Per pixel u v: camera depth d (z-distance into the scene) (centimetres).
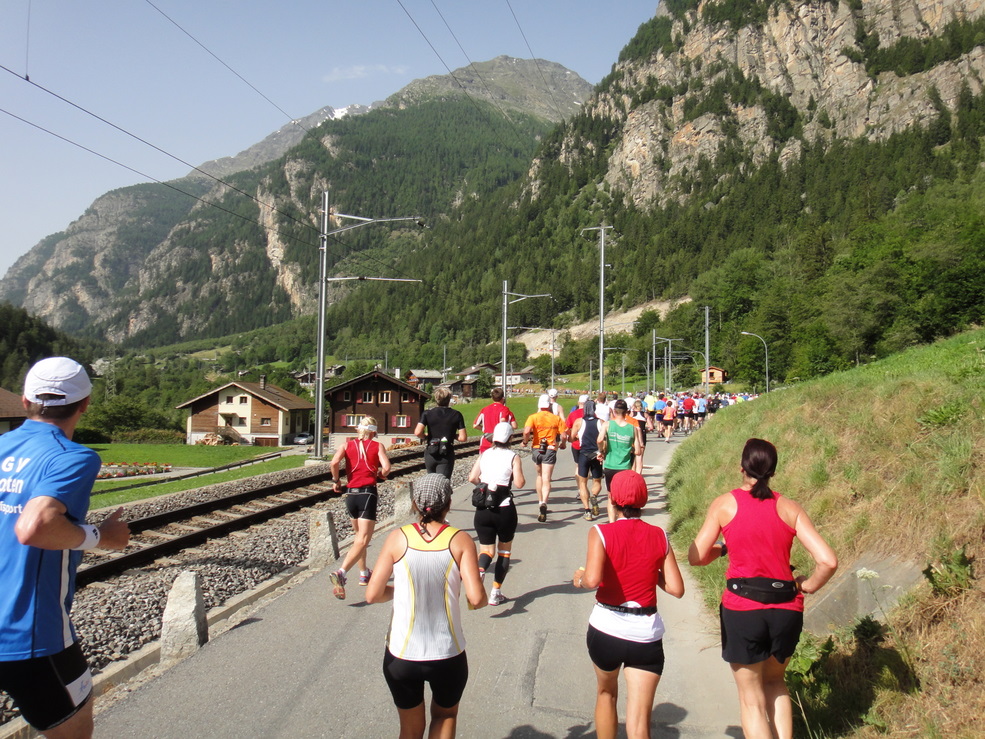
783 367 9744
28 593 312
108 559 1092
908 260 6688
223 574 978
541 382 16788
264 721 501
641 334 17462
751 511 436
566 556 995
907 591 532
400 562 404
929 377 958
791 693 495
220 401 8038
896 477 707
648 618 431
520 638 677
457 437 1034
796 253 14625
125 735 478
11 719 546
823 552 414
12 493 314
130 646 720
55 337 15488
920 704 438
